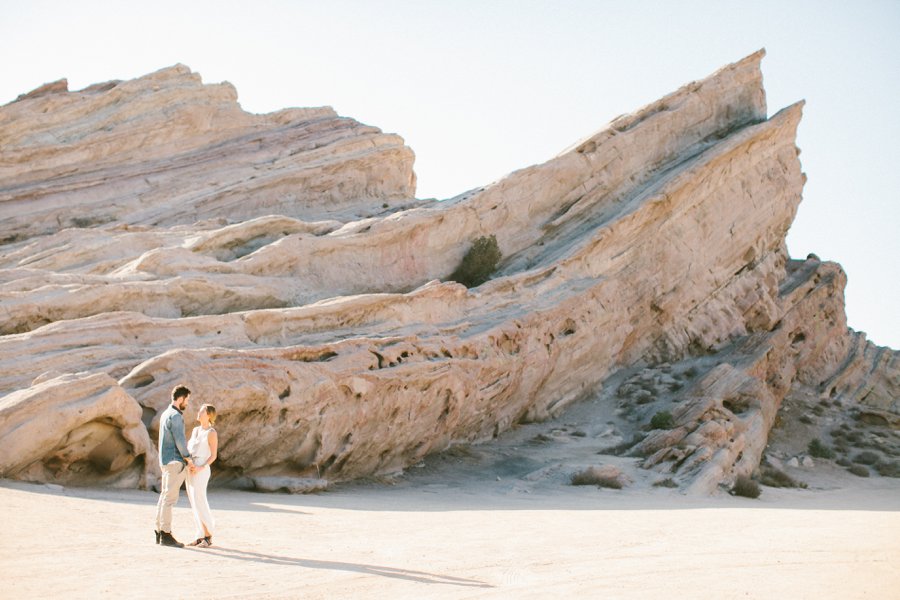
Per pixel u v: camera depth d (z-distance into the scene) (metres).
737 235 56.47
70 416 18.36
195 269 34.91
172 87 54.78
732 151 55.75
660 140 56.47
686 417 42.56
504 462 36.56
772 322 56.34
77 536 12.56
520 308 43.88
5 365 22.23
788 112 59.34
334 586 10.44
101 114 52.53
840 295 61.12
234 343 28.31
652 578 11.57
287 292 37.38
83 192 48.59
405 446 32.53
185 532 14.03
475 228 48.19
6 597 9.00
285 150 57.28
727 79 59.69
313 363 27.06
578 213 52.41
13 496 15.45
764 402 45.69
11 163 47.75
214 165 53.88
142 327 26.20
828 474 44.28
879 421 52.94
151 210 49.50
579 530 17.84
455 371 34.41
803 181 61.84
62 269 37.88
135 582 9.95
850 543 15.23
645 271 51.91
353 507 21.55
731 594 10.39
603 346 48.72
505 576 11.70
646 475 35.56
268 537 14.30
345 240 41.44
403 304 36.97
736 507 28.66
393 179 61.53
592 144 53.91
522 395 42.59
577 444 41.09
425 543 14.77
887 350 60.97
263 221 41.53
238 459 24.17
